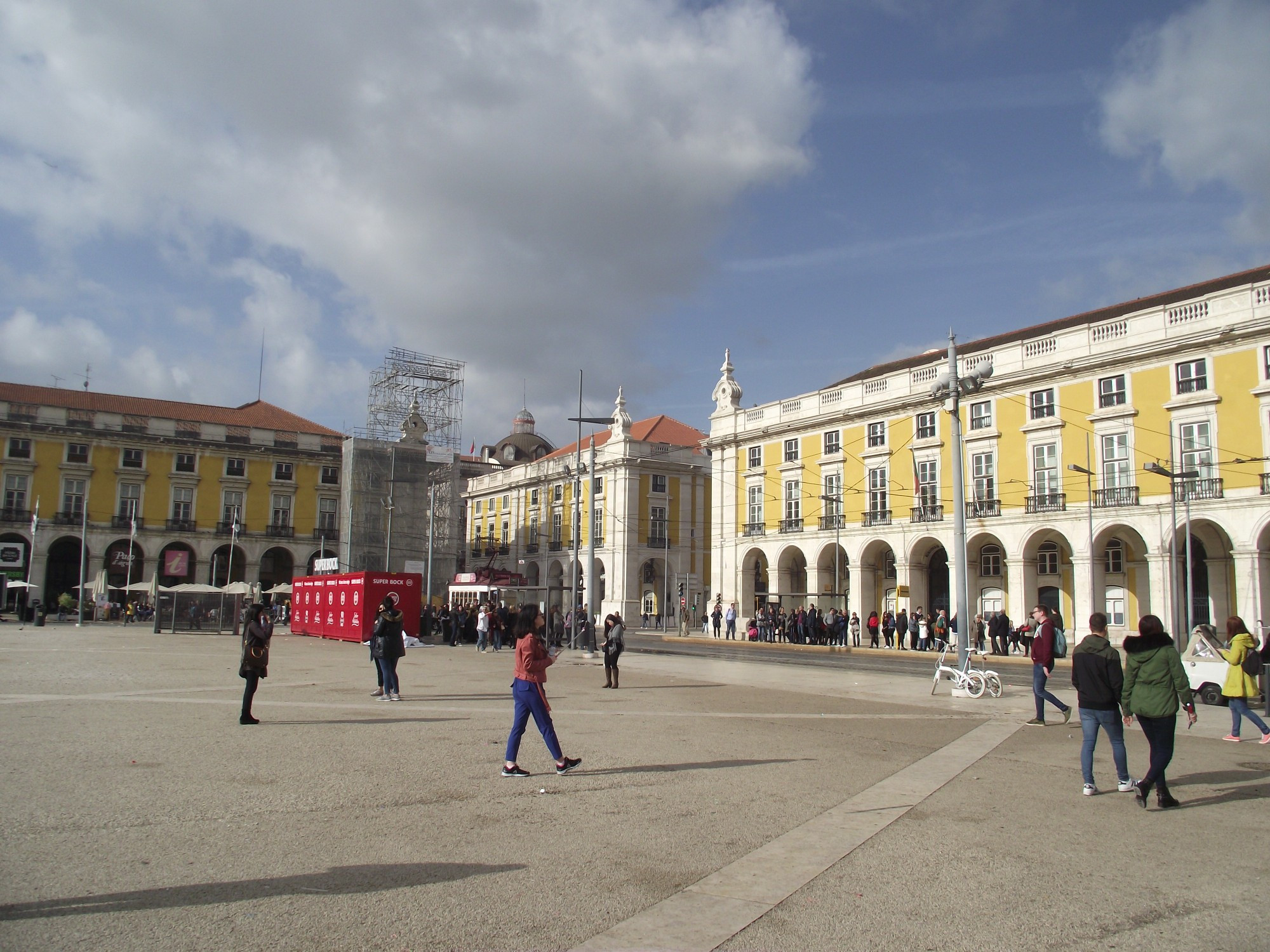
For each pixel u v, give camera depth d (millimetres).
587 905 4172
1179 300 30094
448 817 5730
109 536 49875
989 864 4953
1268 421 25328
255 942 3631
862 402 37312
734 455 43344
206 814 5652
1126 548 29812
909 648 31812
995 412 32344
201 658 19500
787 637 36219
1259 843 5465
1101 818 6066
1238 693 9945
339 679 15023
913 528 34375
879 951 3699
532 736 9047
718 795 6539
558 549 57031
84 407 51938
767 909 4168
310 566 54812
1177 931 3986
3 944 3543
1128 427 28438
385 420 51781
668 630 48812
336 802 6074
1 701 10945
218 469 53250
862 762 8023
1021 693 14898
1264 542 25312
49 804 5809
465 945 3662
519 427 76062
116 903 4059
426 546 48156
